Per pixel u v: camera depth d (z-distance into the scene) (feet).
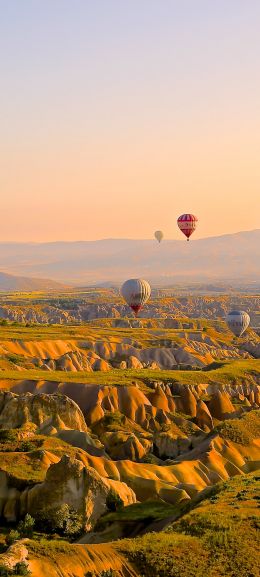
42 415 322.34
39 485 212.84
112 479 243.81
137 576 149.07
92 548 156.56
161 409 378.53
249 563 152.76
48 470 213.05
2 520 210.79
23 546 152.76
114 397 376.07
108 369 486.38
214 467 291.17
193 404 396.78
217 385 439.22
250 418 355.56
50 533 204.44
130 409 372.58
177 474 272.10
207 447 314.14
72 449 264.31
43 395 328.49
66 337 588.09
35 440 269.64
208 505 187.52
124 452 308.19
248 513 176.45
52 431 296.51
